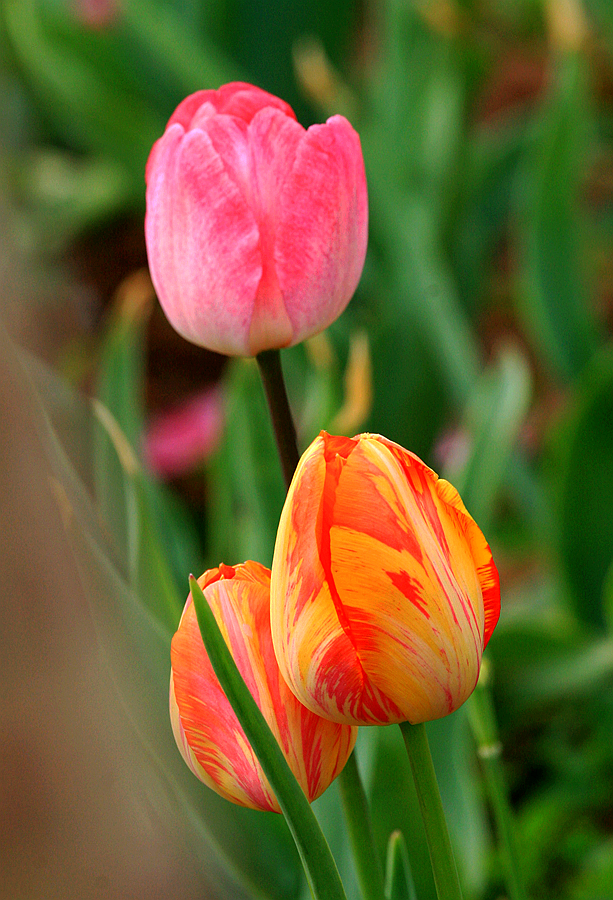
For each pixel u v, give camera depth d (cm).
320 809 90
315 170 77
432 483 73
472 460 138
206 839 84
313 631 72
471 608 72
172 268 77
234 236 77
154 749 81
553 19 183
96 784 74
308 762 74
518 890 85
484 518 134
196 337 78
